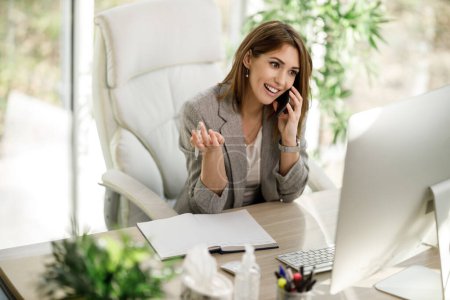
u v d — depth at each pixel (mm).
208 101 1958
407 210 1390
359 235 1323
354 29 2889
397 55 3371
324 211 1938
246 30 3029
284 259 1588
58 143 2912
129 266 1138
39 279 1352
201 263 1225
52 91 2830
